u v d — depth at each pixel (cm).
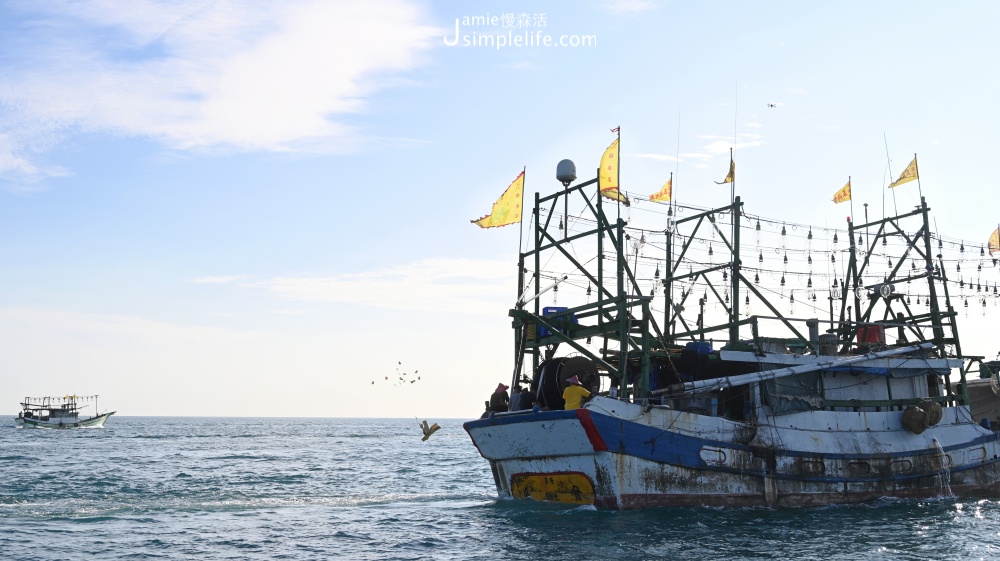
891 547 2142
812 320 2934
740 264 2992
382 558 2038
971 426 3105
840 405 2881
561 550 2056
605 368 2684
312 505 2977
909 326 3247
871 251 3484
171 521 2586
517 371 2950
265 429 19625
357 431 18012
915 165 3362
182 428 19762
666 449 2464
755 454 2620
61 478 4269
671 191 3192
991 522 2508
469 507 2852
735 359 2678
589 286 2891
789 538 2212
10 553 2083
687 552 2030
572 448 2433
